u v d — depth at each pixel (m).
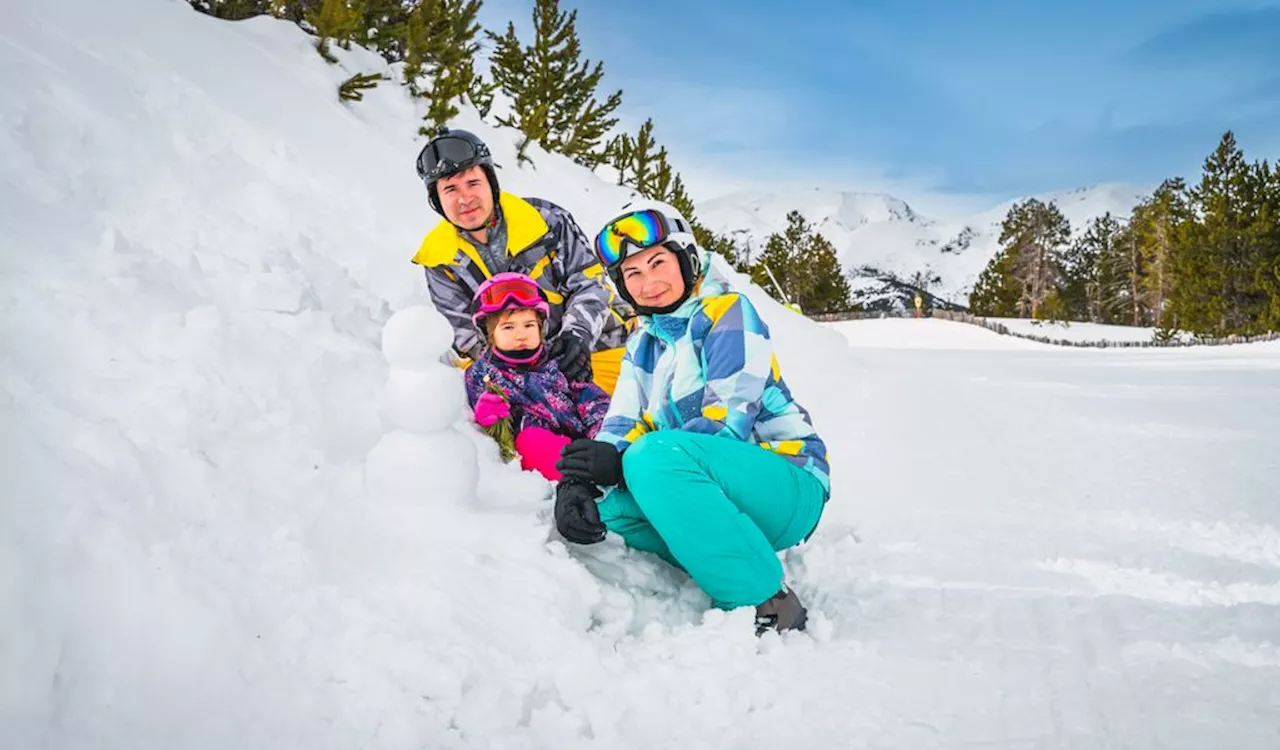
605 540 2.64
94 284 2.52
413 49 9.03
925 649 2.26
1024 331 55.62
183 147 4.18
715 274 2.69
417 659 1.83
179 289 2.80
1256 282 38.72
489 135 10.51
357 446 2.76
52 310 2.33
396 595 2.05
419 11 9.08
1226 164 42.34
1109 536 3.37
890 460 5.09
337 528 2.25
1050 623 2.43
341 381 2.92
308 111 6.32
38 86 3.63
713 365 2.55
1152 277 65.81
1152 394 9.25
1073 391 9.67
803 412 2.75
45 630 1.62
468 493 2.51
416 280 4.68
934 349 26.30
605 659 2.10
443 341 2.50
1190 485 4.33
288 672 1.77
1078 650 2.23
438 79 8.82
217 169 4.21
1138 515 3.71
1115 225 78.50
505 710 1.81
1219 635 2.30
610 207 11.53
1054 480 4.54
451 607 2.03
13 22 4.32
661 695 1.96
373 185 5.76
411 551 2.29
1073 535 3.39
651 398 2.70
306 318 3.15
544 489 2.89
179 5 6.78
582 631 2.22
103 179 3.36
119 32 5.19
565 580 2.29
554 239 3.67
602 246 2.61
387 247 4.90
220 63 6.00
